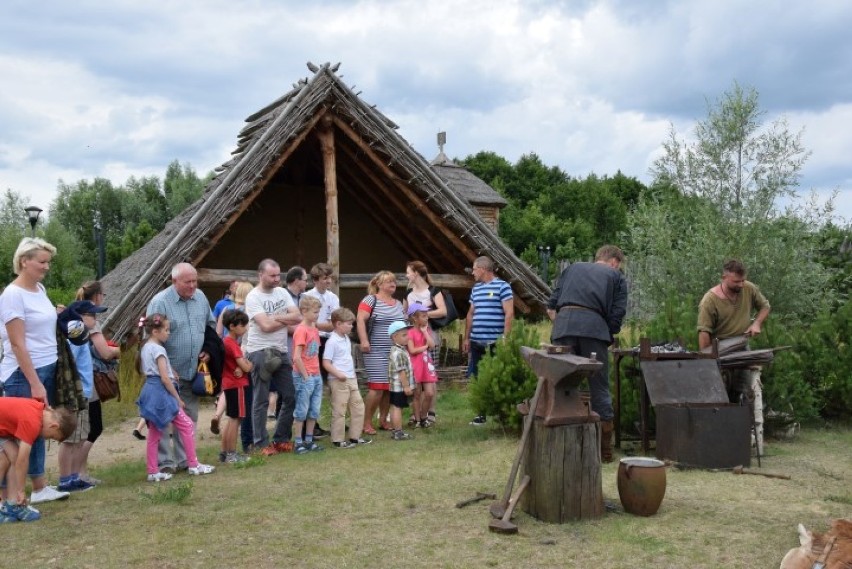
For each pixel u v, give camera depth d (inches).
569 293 306.0
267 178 511.5
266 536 221.8
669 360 313.7
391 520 235.0
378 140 539.2
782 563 186.2
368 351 386.0
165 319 296.7
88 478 290.0
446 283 584.7
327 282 418.6
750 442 298.4
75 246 1891.0
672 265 637.9
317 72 520.1
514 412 356.5
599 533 218.5
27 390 251.9
